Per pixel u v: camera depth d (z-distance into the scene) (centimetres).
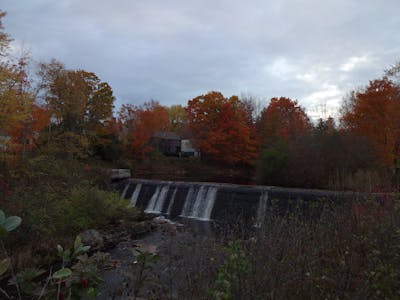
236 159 3216
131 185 1878
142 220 1323
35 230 841
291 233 386
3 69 1063
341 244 359
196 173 3241
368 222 398
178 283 346
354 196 501
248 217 1362
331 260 335
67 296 182
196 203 1573
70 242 895
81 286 183
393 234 358
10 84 1091
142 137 3606
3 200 830
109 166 3022
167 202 1684
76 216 1059
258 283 277
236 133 3189
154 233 1120
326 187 1750
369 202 450
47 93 2158
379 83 1939
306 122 3741
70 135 1977
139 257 236
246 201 1424
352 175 1585
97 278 193
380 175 1362
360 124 1966
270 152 2098
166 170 3381
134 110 3844
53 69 2169
